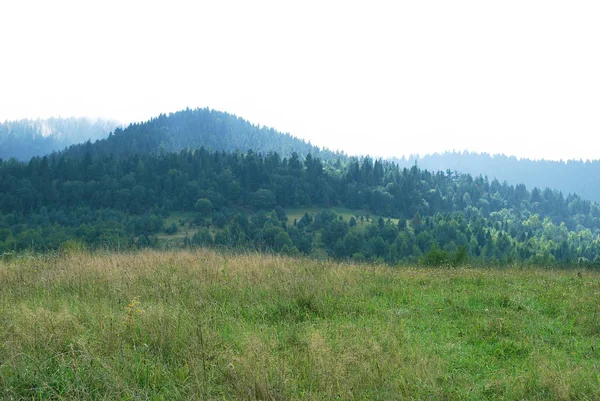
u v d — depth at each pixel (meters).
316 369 4.29
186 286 7.64
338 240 103.19
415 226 135.75
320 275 9.32
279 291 7.49
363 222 144.50
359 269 11.15
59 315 5.41
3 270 9.26
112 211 131.25
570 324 6.50
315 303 6.97
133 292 7.14
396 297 8.04
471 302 7.84
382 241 101.38
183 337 4.98
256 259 11.20
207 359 4.40
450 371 4.71
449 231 114.50
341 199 175.00
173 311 5.82
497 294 8.21
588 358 5.18
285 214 146.62
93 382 3.96
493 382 4.36
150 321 5.32
